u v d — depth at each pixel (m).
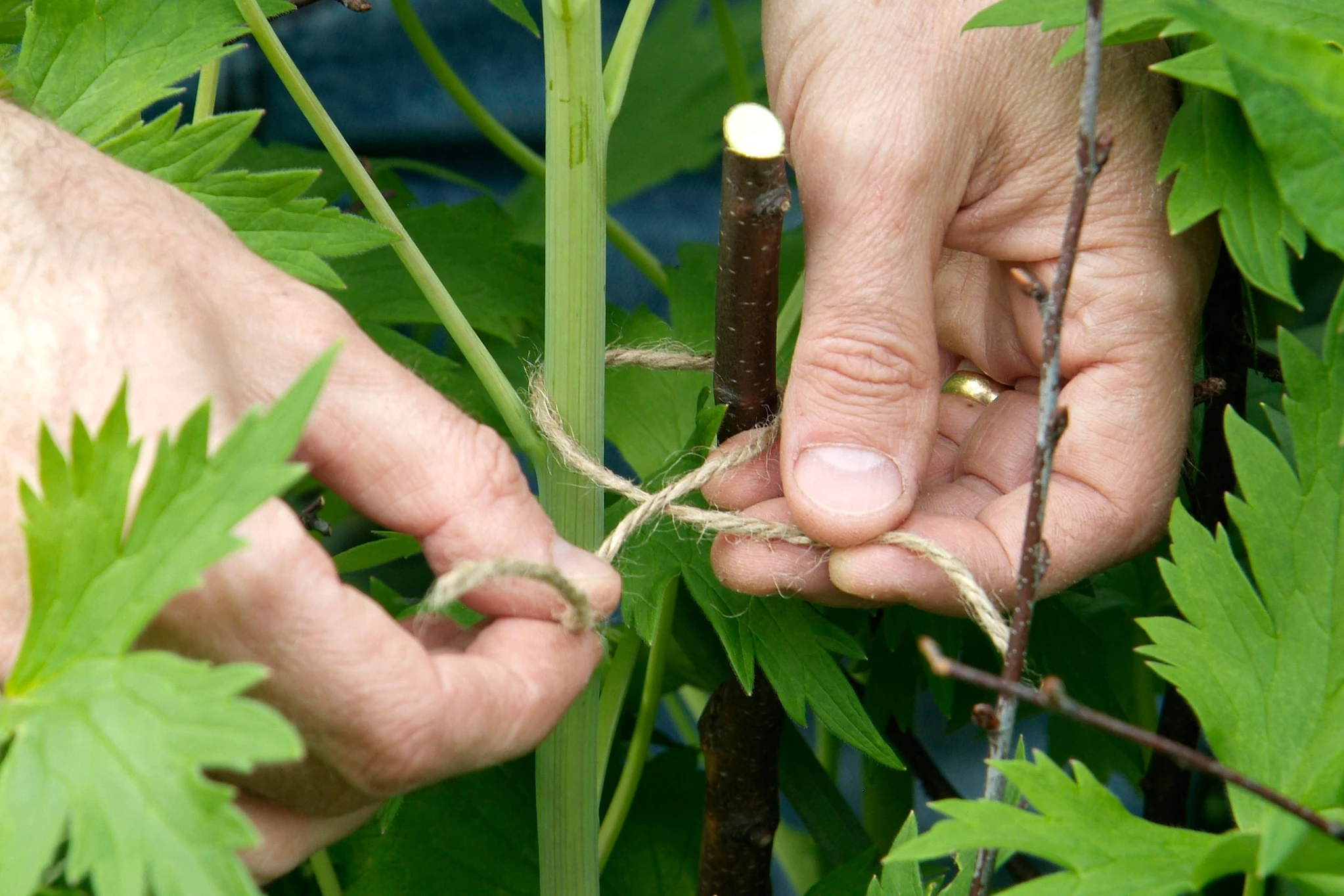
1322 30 0.44
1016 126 0.50
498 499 0.47
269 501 0.44
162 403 0.44
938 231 0.50
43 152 0.46
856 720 0.50
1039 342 0.51
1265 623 0.45
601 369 0.49
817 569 0.50
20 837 0.41
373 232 0.49
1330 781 0.44
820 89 0.50
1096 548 0.51
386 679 0.44
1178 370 0.50
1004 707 0.44
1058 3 0.46
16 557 0.44
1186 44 0.49
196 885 0.40
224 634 0.44
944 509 0.52
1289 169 0.43
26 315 0.44
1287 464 0.45
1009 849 0.43
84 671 0.41
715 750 0.53
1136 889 0.42
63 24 0.49
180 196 0.47
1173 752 0.41
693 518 0.50
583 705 0.50
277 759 0.40
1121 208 0.50
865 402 0.50
